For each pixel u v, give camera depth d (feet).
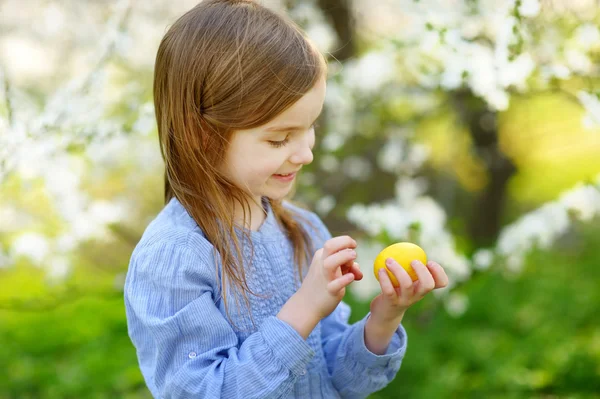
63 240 9.09
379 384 4.71
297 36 4.18
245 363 3.88
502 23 6.11
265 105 3.98
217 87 4.06
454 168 14.75
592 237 17.62
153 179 11.60
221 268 4.20
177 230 4.17
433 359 11.01
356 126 10.58
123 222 11.51
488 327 12.42
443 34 6.75
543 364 11.01
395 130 10.76
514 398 10.22
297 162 4.16
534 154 15.96
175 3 11.58
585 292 13.97
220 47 4.11
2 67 6.89
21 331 13.55
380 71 8.85
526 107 12.46
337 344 4.89
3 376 11.78
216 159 4.24
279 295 4.54
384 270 4.14
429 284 4.06
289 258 4.82
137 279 4.17
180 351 4.00
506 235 8.43
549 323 12.51
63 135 7.29
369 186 13.16
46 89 12.56
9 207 9.50
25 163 7.34
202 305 4.01
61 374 11.60
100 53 8.00
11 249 8.98
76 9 11.83
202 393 3.84
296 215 5.19
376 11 12.82
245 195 4.38
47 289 10.91
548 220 8.09
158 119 4.62
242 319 4.25
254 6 4.33
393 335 4.79
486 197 15.64
